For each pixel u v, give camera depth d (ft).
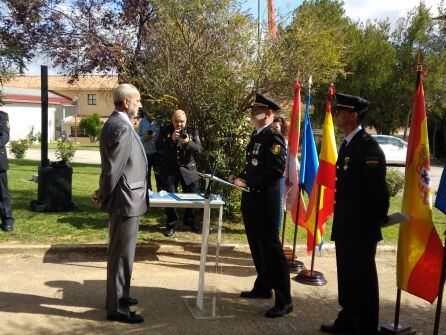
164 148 22.62
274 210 13.92
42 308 13.89
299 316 14.24
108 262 13.19
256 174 14.05
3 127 20.90
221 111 24.09
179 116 21.33
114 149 12.43
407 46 93.81
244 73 25.05
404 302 15.96
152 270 18.07
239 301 15.25
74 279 16.56
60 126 130.62
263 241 14.07
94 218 24.43
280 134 14.02
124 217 12.84
